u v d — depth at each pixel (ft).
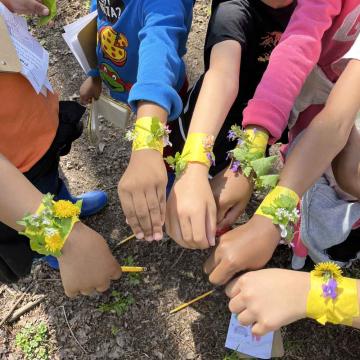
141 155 3.84
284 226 3.63
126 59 5.37
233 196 3.98
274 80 4.15
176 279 5.89
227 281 3.86
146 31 4.59
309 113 5.09
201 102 4.27
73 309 5.78
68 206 3.67
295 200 3.70
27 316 5.78
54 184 5.19
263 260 3.72
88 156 6.98
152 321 5.65
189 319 5.63
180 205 3.76
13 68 3.93
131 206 3.76
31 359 5.52
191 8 5.08
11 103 4.31
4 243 4.69
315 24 4.31
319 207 4.93
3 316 5.77
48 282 5.96
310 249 5.19
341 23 4.46
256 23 4.96
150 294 5.80
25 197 3.64
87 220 6.42
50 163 4.91
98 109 6.09
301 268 5.75
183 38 4.92
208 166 3.94
